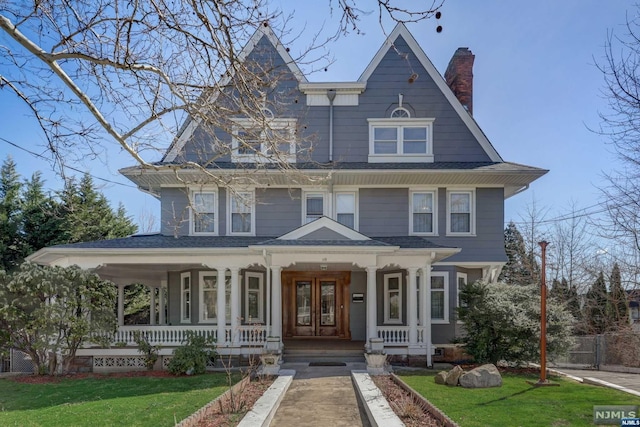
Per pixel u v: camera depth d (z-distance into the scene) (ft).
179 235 56.80
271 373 40.11
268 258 47.55
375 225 57.06
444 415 24.79
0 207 78.95
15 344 44.83
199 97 18.60
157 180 54.95
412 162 57.31
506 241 119.24
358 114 58.29
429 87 58.75
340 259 46.65
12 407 30.94
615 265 62.80
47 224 79.61
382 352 42.47
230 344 48.11
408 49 59.16
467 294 47.88
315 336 61.67
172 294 59.31
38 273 42.86
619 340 57.67
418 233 56.85
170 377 41.78
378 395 31.55
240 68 17.79
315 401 31.91
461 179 55.21
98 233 82.43
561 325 44.32
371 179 55.36
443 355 53.67
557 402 30.58
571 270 101.76
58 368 45.32
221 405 27.40
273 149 19.76
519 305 45.78
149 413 27.37
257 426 23.80
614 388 37.24
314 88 57.57
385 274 58.95
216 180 21.83
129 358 47.80
